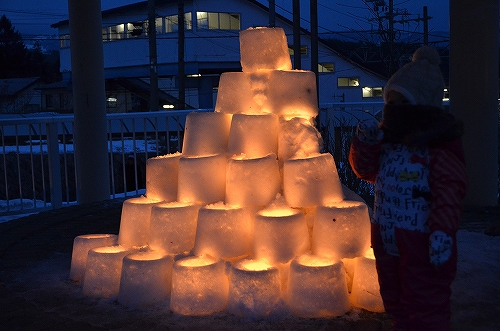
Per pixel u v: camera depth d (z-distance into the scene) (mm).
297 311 2871
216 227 3119
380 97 37844
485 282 3408
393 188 2348
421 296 2277
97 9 6570
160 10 36250
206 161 3412
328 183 3199
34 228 5254
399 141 2338
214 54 35844
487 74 5770
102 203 6539
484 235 4520
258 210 3270
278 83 3500
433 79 2346
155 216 3342
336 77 37625
